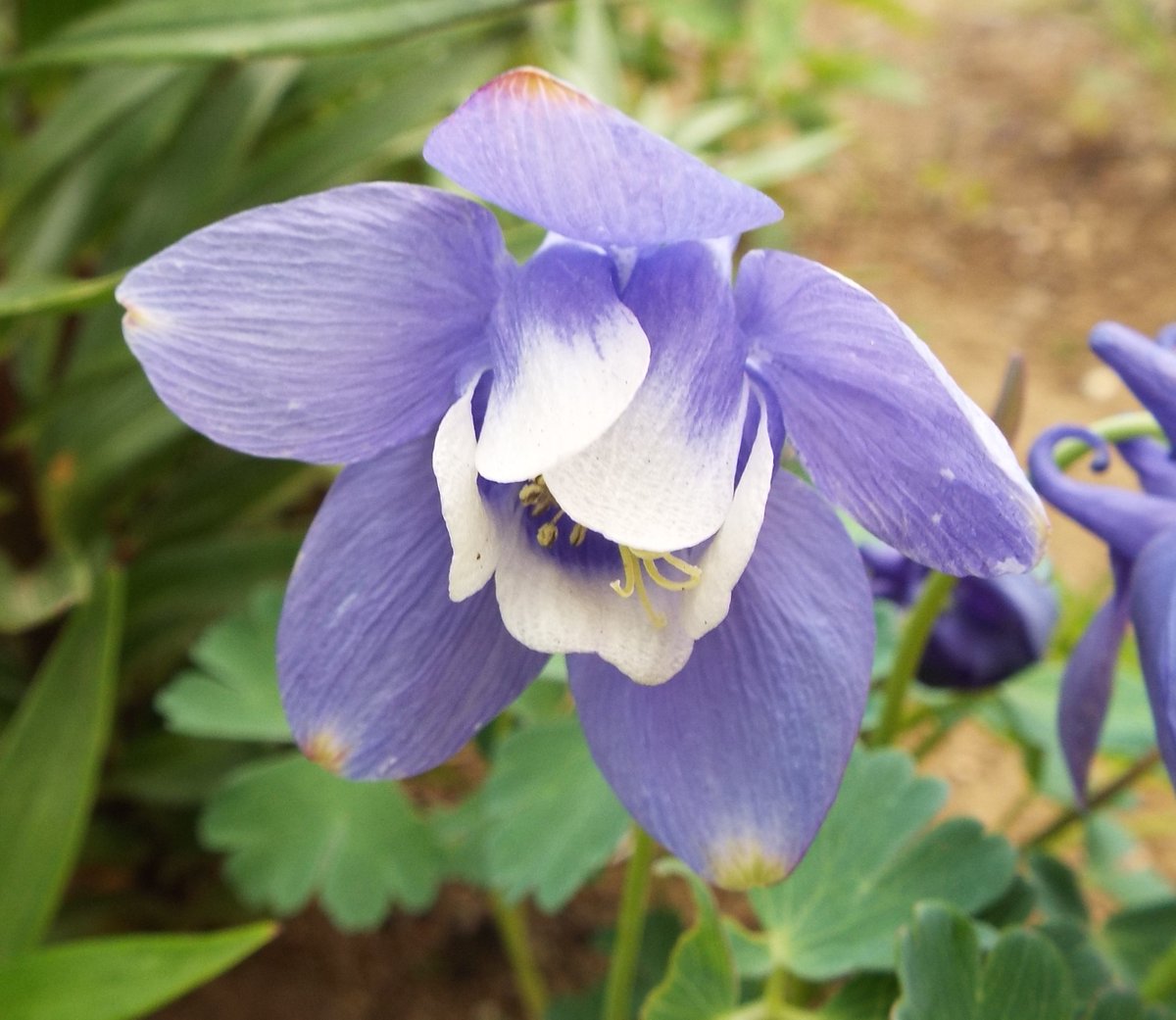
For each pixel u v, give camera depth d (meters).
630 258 0.10
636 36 0.40
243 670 0.20
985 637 0.16
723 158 0.28
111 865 0.24
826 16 0.61
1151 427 0.13
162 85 0.23
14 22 0.23
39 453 0.22
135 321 0.09
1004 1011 0.13
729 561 0.09
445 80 0.23
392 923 0.25
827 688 0.10
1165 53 0.56
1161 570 0.11
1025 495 0.09
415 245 0.09
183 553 0.23
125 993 0.14
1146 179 0.50
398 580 0.10
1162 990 0.14
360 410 0.10
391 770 0.11
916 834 0.15
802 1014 0.14
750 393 0.10
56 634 0.22
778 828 0.10
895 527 0.10
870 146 0.52
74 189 0.23
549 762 0.16
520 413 0.09
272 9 0.17
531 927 0.25
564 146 0.09
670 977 0.14
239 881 0.19
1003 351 0.42
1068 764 0.13
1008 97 0.55
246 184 0.23
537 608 0.10
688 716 0.10
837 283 0.09
